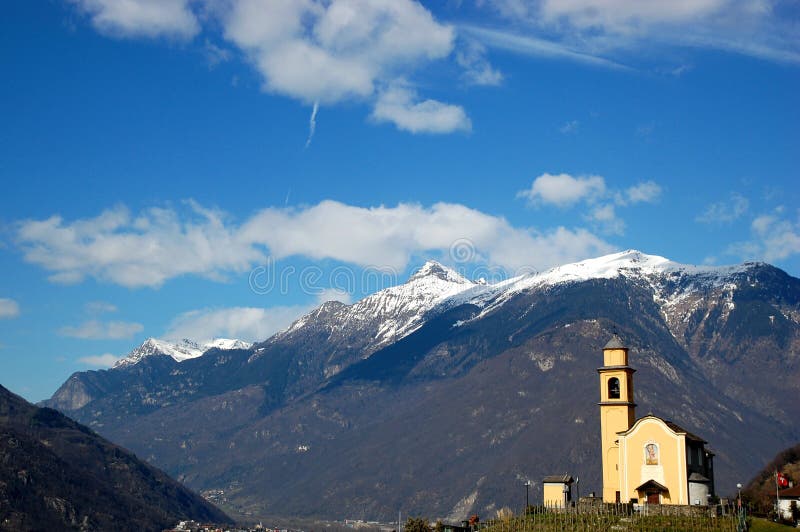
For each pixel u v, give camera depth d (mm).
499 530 154375
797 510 158750
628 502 157125
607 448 167750
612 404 168625
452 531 173875
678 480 155250
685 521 143875
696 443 160875
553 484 174875
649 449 158125
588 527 145875
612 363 171500
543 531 148125
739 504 154750
